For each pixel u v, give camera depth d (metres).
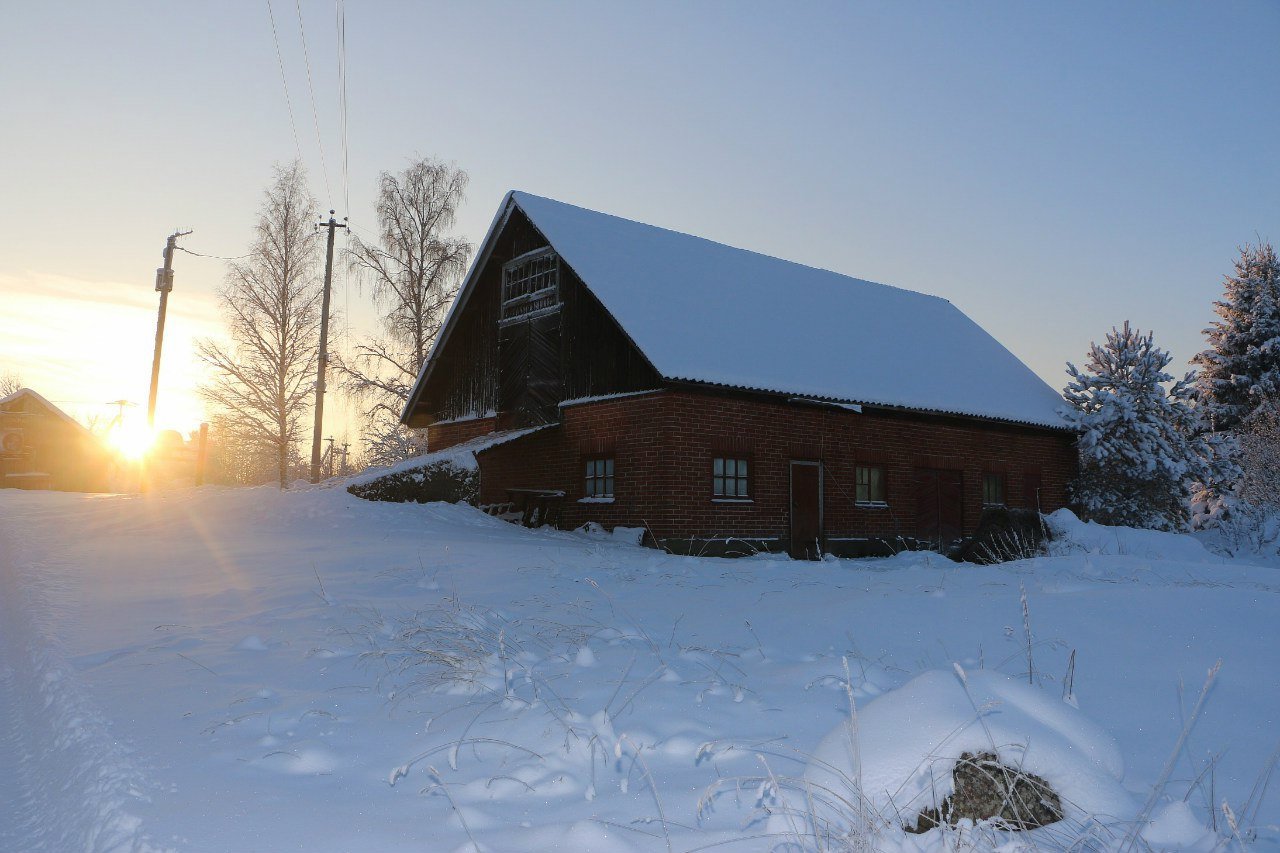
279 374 34.94
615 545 16.59
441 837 3.38
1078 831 3.46
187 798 3.76
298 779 4.09
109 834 3.36
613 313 18.27
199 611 8.85
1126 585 7.87
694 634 7.09
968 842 3.20
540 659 6.24
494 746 4.48
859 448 20.48
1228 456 27.50
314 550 13.07
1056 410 25.14
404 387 32.88
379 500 18.92
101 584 10.67
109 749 4.40
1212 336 40.69
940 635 6.53
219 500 18.11
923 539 21.41
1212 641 5.77
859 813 3.29
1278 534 23.11
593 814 3.62
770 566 11.99
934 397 22.05
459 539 15.35
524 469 21.22
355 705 5.35
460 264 33.25
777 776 3.87
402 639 6.87
